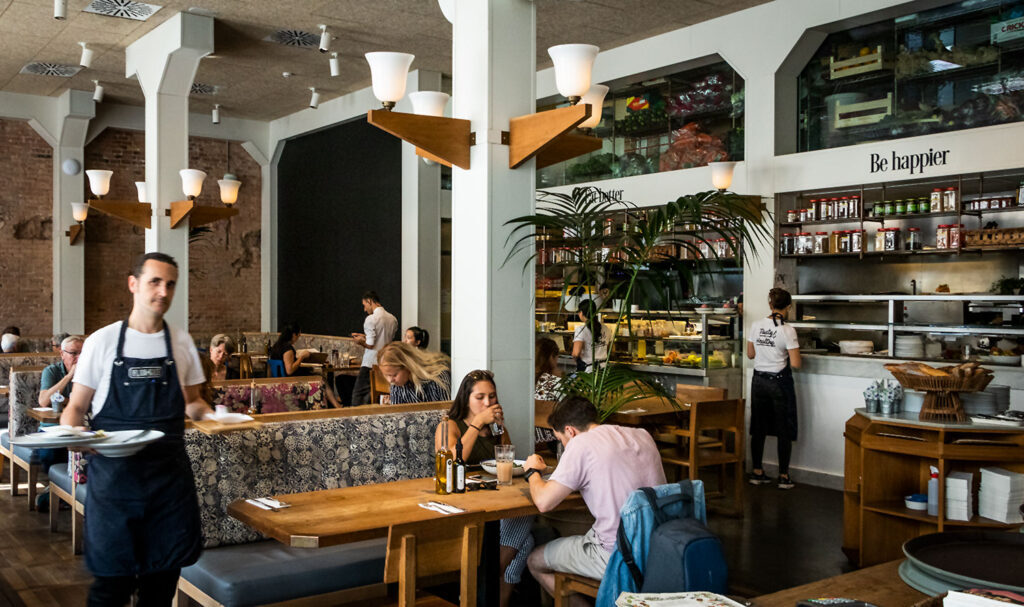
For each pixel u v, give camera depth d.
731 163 8.09
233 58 10.35
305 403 6.72
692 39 8.79
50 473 6.00
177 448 3.26
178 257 9.35
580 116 4.45
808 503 6.95
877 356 7.48
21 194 12.77
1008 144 6.58
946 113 7.35
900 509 5.14
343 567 3.75
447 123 4.82
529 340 4.98
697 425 6.33
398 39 9.57
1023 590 1.60
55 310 12.88
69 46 9.98
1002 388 5.34
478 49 4.86
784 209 8.16
